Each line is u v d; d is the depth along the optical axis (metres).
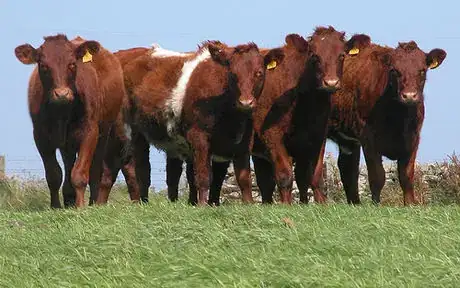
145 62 21.41
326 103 19.20
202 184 19.25
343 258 11.66
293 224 14.03
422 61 19.09
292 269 10.97
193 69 19.97
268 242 12.73
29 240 14.14
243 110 18.30
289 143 19.39
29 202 24.75
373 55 19.80
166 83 20.56
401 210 15.52
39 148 18.72
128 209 16.44
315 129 19.23
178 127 20.23
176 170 21.95
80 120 18.52
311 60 18.83
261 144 19.69
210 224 14.20
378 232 13.26
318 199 19.48
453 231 13.38
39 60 18.00
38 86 18.53
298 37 19.05
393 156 19.67
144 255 12.52
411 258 11.48
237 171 19.22
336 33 19.02
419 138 19.56
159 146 21.28
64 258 12.70
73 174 18.30
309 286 10.34
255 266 11.16
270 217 14.42
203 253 12.09
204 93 19.22
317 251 12.14
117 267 11.90
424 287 10.24
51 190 18.92
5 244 13.93
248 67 18.48
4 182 25.41
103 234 13.83
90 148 18.61
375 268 11.02
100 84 19.78
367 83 19.77
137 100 21.23
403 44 19.41
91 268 12.02
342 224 14.03
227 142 19.11
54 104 17.80
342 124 20.50
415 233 12.99
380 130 19.61
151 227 14.23
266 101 19.22
